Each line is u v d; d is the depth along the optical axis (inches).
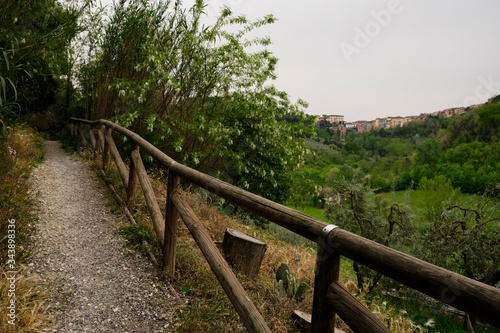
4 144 181.6
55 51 329.1
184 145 303.0
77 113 469.1
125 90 267.1
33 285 87.8
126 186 160.2
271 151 349.1
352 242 42.2
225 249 128.3
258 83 317.1
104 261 112.3
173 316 85.4
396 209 255.9
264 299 105.4
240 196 68.5
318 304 47.9
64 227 136.6
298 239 260.4
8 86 176.6
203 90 291.7
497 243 222.1
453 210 250.2
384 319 128.7
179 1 281.0
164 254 106.0
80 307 85.2
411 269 34.2
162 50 283.9
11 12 166.4
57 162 258.5
